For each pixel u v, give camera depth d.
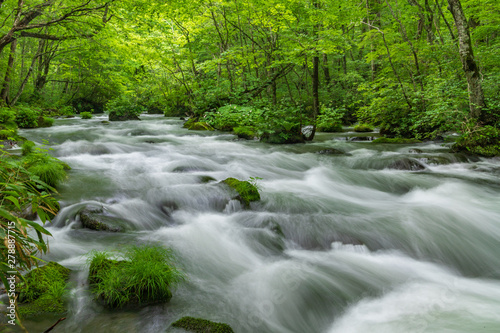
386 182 7.76
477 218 5.56
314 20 16.05
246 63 17.56
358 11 17.80
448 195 6.82
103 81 27.36
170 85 23.39
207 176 7.14
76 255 3.95
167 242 4.45
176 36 16.95
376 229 5.07
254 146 11.77
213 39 19.17
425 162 9.07
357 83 21.38
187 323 2.76
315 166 9.26
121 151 10.41
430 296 3.65
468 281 4.15
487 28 15.09
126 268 3.26
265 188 6.99
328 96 21.80
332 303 3.45
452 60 13.25
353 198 6.75
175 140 13.06
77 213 4.91
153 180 6.86
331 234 4.91
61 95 29.64
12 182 2.36
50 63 28.39
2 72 17.61
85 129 16.08
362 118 17.72
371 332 3.01
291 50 15.76
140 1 13.37
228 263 4.11
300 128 12.88
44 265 3.39
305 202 6.06
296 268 4.07
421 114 13.02
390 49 15.31
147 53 17.08
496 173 8.28
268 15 15.04
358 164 9.41
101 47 15.49
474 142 9.99
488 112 10.38
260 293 3.47
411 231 5.09
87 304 2.98
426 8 16.48
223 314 3.08
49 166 6.20
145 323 2.81
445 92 11.62
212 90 16.62
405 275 4.14
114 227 4.71
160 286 3.15
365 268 4.22
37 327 2.62
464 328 2.95
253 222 5.21
